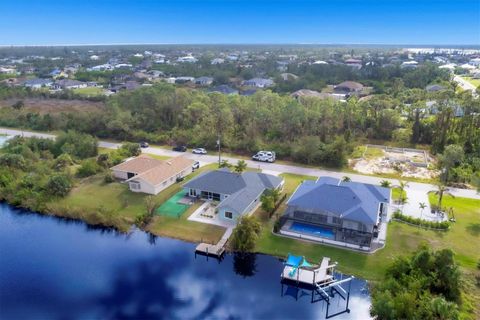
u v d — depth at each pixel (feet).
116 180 180.96
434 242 125.39
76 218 149.38
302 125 236.84
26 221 149.18
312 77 468.75
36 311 100.68
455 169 181.57
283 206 152.97
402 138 240.32
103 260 123.44
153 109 272.10
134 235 137.28
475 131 218.79
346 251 121.60
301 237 129.08
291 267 113.50
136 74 531.09
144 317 99.14
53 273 116.67
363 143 241.96
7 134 266.16
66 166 196.34
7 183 171.94
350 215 129.39
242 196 147.33
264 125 243.19
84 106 338.95
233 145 228.63
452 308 86.07
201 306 103.71
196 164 195.93
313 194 139.85
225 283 113.09
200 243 128.36
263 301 106.22
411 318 87.20
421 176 186.70
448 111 224.33
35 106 341.00
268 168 199.62
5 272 117.08
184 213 147.74
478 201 156.97
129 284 111.96
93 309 101.76
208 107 262.88
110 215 144.87
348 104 257.55
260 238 130.00
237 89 424.05
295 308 103.65
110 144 246.88
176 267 119.96
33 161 199.82
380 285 99.66
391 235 130.00
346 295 105.70
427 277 97.60
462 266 112.47
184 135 243.60
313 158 206.08
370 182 180.04
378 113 250.37
